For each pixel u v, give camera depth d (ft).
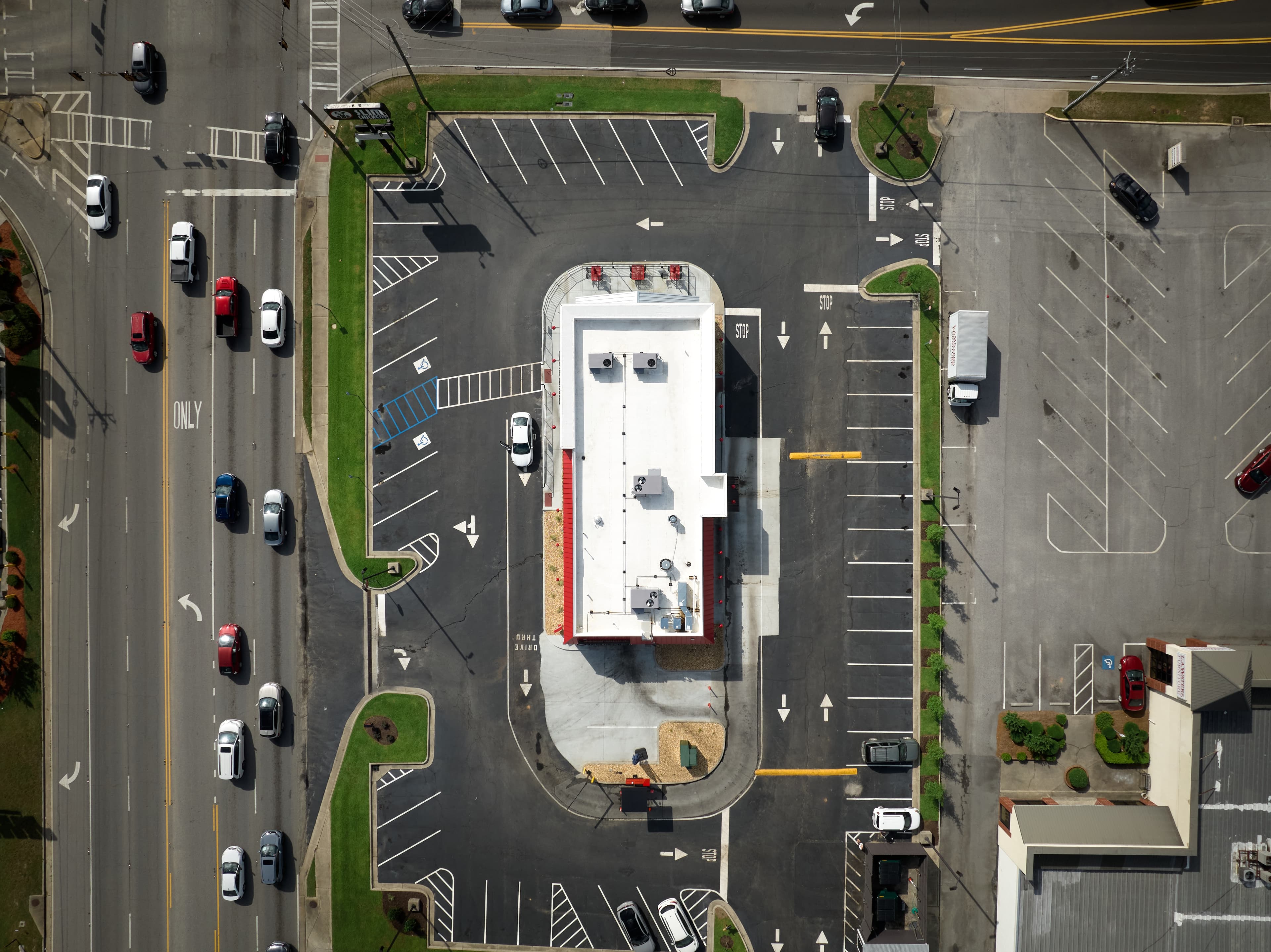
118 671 133.69
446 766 133.49
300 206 133.59
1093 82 133.28
